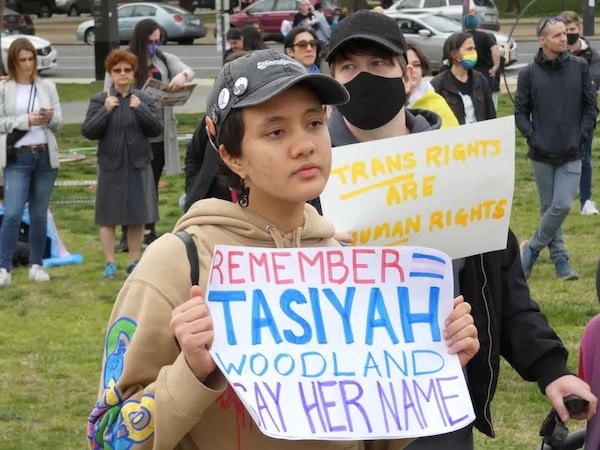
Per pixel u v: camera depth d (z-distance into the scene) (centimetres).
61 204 1407
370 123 341
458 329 241
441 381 237
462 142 321
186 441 236
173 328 218
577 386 320
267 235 240
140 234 1016
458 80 909
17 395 676
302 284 235
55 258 1070
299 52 1005
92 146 1880
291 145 232
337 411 226
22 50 945
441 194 321
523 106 926
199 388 216
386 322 238
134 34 1145
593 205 1253
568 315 824
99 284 981
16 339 802
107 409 233
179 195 1427
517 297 344
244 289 231
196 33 3853
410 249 241
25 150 953
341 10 2375
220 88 238
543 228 935
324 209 313
